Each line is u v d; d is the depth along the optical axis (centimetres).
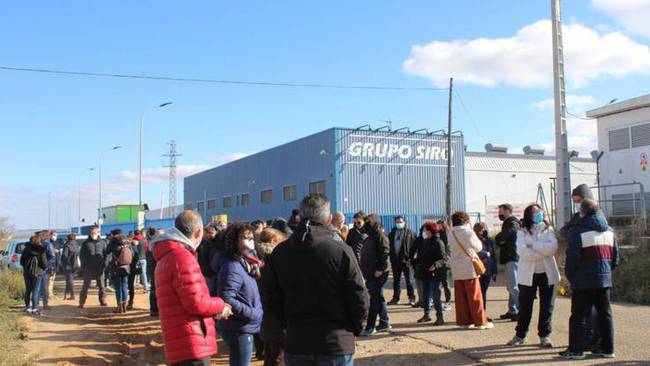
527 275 743
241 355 530
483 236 1078
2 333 933
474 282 885
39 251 1292
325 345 382
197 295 424
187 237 444
